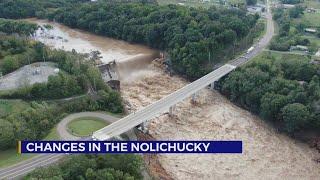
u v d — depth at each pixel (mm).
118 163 190125
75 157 187750
